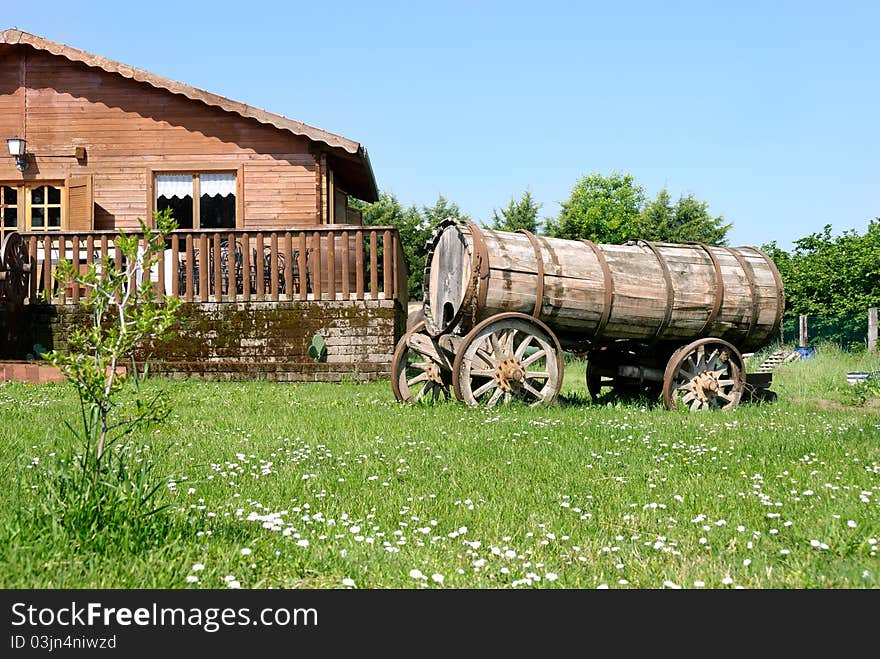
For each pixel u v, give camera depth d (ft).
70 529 12.37
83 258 58.18
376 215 168.96
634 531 14.39
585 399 39.88
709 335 36.17
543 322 33.71
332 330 49.11
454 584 11.78
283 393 39.68
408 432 25.71
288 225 60.03
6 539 12.10
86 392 14.15
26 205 60.44
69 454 14.03
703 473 19.42
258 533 13.75
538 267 33.12
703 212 166.30
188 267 49.85
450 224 34.22
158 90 60.75
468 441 23.76
